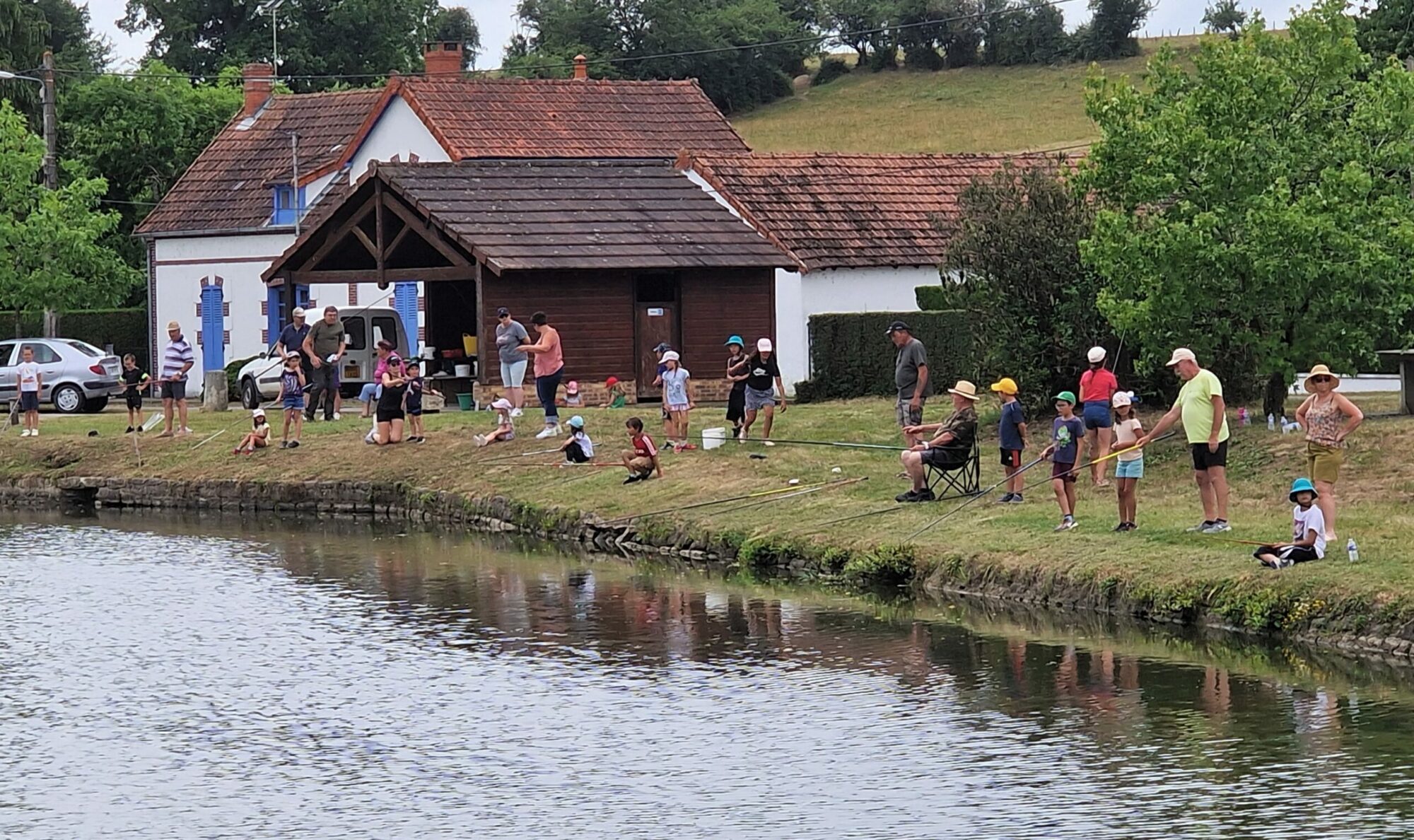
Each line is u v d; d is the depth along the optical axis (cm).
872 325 5762
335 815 2234
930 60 15138
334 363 5556
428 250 6209
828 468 4175
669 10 14338
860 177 6656
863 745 2447
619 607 3416
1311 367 4019
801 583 3575
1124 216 4056
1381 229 3938
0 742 2588
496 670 2958
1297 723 2453
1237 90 4062
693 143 7588
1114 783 2241
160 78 9712
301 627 3344
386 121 7481
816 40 15000
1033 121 13038
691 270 5738
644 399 5719
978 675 2786
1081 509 3538
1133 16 14725
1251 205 3966
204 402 6384
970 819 2136
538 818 2197
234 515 4975
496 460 4759
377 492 4850
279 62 12231
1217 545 3128
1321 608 2822
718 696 2733
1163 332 4050
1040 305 4478
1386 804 2130
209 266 7625
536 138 7350
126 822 2234
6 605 3619
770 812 2184
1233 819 2098
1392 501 3394
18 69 9369
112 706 2778
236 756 2498
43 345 6353
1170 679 2692
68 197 7531
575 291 5609
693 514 4012
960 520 3575
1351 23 4134
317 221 7038
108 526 4800
